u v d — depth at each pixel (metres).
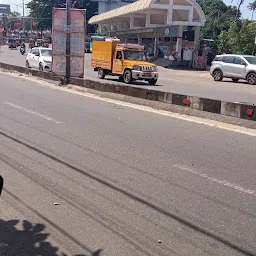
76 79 18.81
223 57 27.56
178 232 4.37
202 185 5.89
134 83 23.80
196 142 8.70
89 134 9.12
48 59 28.05
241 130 10.14
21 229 4.37
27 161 6.88
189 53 43.56
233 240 4.22
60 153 7.43
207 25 62.22
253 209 5.05
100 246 4.02
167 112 12.80
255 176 6.39
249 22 42.75
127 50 23.73
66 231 4.34
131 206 5.05
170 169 6.63
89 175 6.21
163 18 51.50
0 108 12.27
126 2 102.94
